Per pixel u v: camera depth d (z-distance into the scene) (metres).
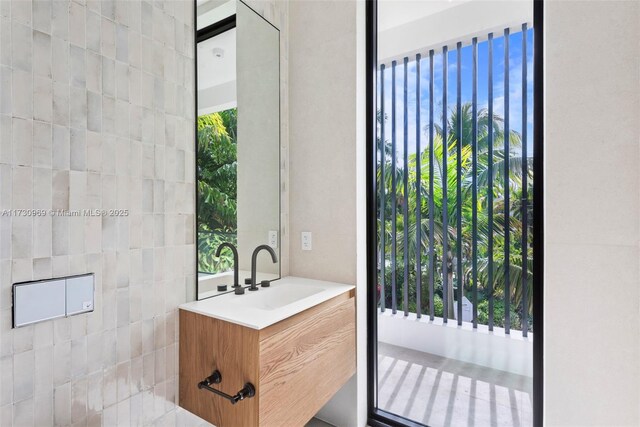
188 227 1.35
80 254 1.01
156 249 1.23
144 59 1.19
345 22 1.76
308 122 1.89
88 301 1.02
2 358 0.86
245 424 1.12
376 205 1.92
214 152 1.48
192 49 1.38
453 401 1.71
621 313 1.17
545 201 1.30
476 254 1.67
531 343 1.54
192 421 1.37
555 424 1.27
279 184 1.89
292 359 1.25
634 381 1.15
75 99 1.00
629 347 1.16
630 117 1.15
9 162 0.87
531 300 1.54
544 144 1.30
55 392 0.96
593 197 1.21
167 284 1.27
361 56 1.80
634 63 1.15
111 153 1.09
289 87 1.94
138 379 1.17
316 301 1.39
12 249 0.87
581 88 1.23
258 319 1.14
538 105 1.44
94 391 1.04
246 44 1.66
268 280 1.80
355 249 1.74
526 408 1.55
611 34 1.18
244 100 1.65
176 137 1.30
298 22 1.93
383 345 1.91
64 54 0.97
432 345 1.78
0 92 0.85
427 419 1.76
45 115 0.93
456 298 1.72
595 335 1.21
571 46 1.24
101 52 1.06
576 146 1.24
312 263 1.87
